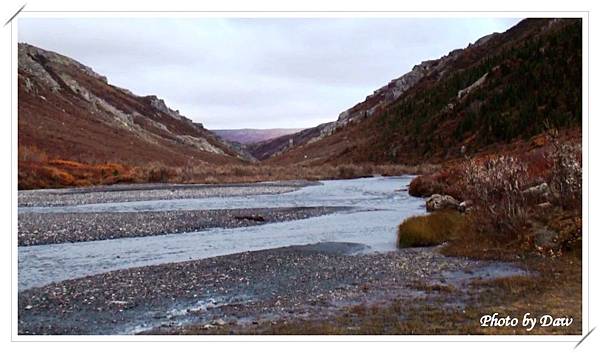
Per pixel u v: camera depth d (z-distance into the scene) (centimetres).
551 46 9644
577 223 1608
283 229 2430
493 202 1908
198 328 1050
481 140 8775
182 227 2453
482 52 16038
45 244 2022
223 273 1521
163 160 10606
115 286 1380
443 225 2020
